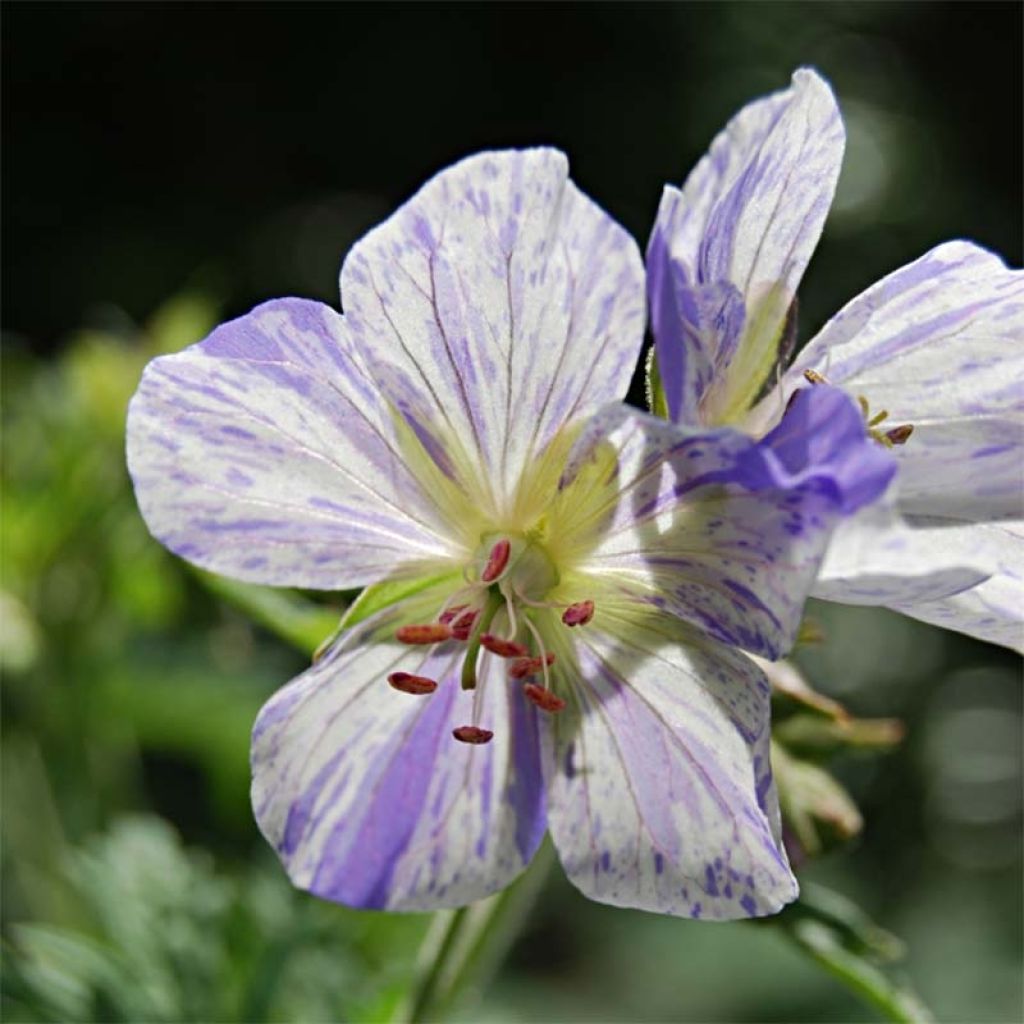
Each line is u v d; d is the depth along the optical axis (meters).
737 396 0.17
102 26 0.75
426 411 0.17
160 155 0.76
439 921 0.20
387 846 0.17
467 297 0.17
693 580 0.17
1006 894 0.55
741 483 0.16
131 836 0.23
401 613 0.17
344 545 0.17
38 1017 0.21
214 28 0.75
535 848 0.17
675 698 0.17
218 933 0.22
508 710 0.18
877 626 0.64
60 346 0.73
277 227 0.75
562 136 0.75
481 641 0.17
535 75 0.75
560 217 0.16
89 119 0.75
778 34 0.75
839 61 0.76
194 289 0.75
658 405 0.17
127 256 0.74
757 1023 0.42
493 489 0.17
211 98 0.76
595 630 0.17
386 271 0.16
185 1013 0.22
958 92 0.76
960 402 0.17
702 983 0.43
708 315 0.16
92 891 0.22
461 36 0.75
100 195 0.75
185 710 0.25
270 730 0.17
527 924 0.44
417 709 0.17
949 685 0.65
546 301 0.17
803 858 0.19
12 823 0.24
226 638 0.25
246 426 0.17
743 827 0.17
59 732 0.24
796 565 0.16
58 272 0.74
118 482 0.24
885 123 0.76
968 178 0.76
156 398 0.16
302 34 0.75
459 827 0.17
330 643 0.17
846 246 0.74
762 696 0.16
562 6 0.74
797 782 0.19
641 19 0.74
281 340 0.17
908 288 0.17
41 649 0.24
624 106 0.75
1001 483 0.17
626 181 0.75
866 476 0.15
